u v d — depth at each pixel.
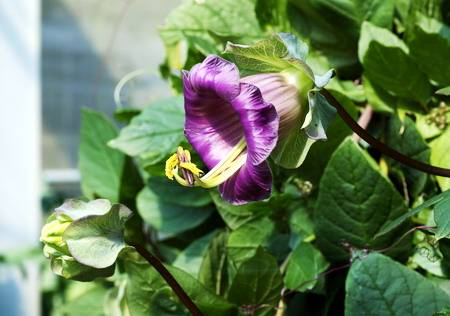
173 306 0.47
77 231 0.41
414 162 0.43
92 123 0.61
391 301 0.42
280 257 0.50
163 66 0.61
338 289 0.49
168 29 0.56
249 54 0.41
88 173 0.60
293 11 0.53
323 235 0.48
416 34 0.47
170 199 0.55
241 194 0.40
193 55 0.52
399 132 0.49
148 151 0.52
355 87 0.52
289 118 0.41
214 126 0.41
